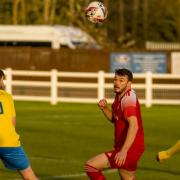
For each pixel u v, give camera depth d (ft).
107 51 274.98
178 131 154.51
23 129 153.48
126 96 68.80
